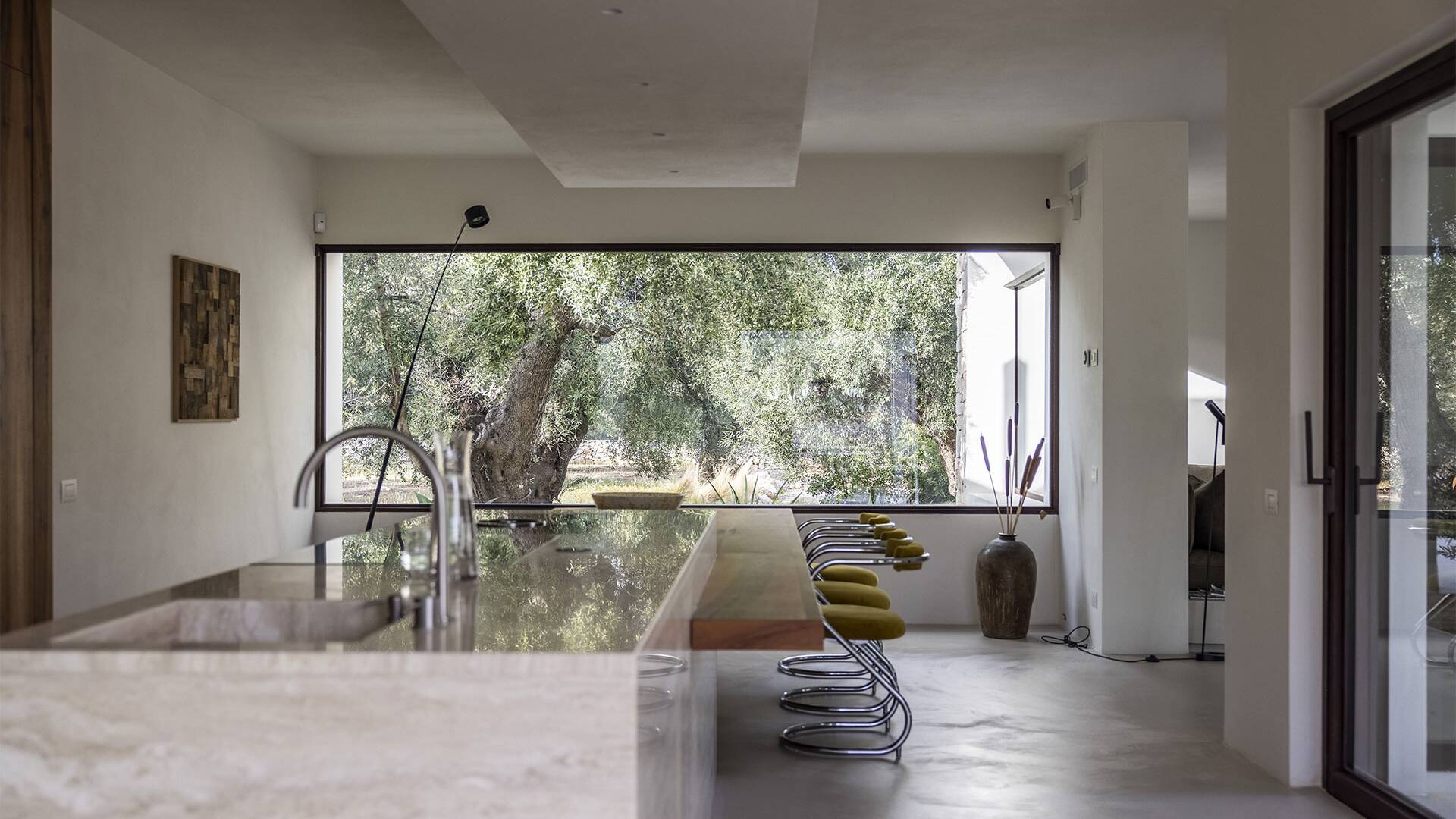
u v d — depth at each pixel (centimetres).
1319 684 418
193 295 606
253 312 690
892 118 670
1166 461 670
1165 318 671
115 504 536
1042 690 579
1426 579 357
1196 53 542
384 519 796
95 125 517
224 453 653
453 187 789
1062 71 572
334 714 181
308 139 734
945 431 797
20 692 183
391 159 789
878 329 797
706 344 801
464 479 274
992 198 777
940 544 785
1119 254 673
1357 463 400
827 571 571
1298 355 417
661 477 802
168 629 237
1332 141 410
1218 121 675
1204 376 988
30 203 411
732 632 295
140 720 182
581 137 556
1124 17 490
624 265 799
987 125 687
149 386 566
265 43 532
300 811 181
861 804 401
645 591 254
